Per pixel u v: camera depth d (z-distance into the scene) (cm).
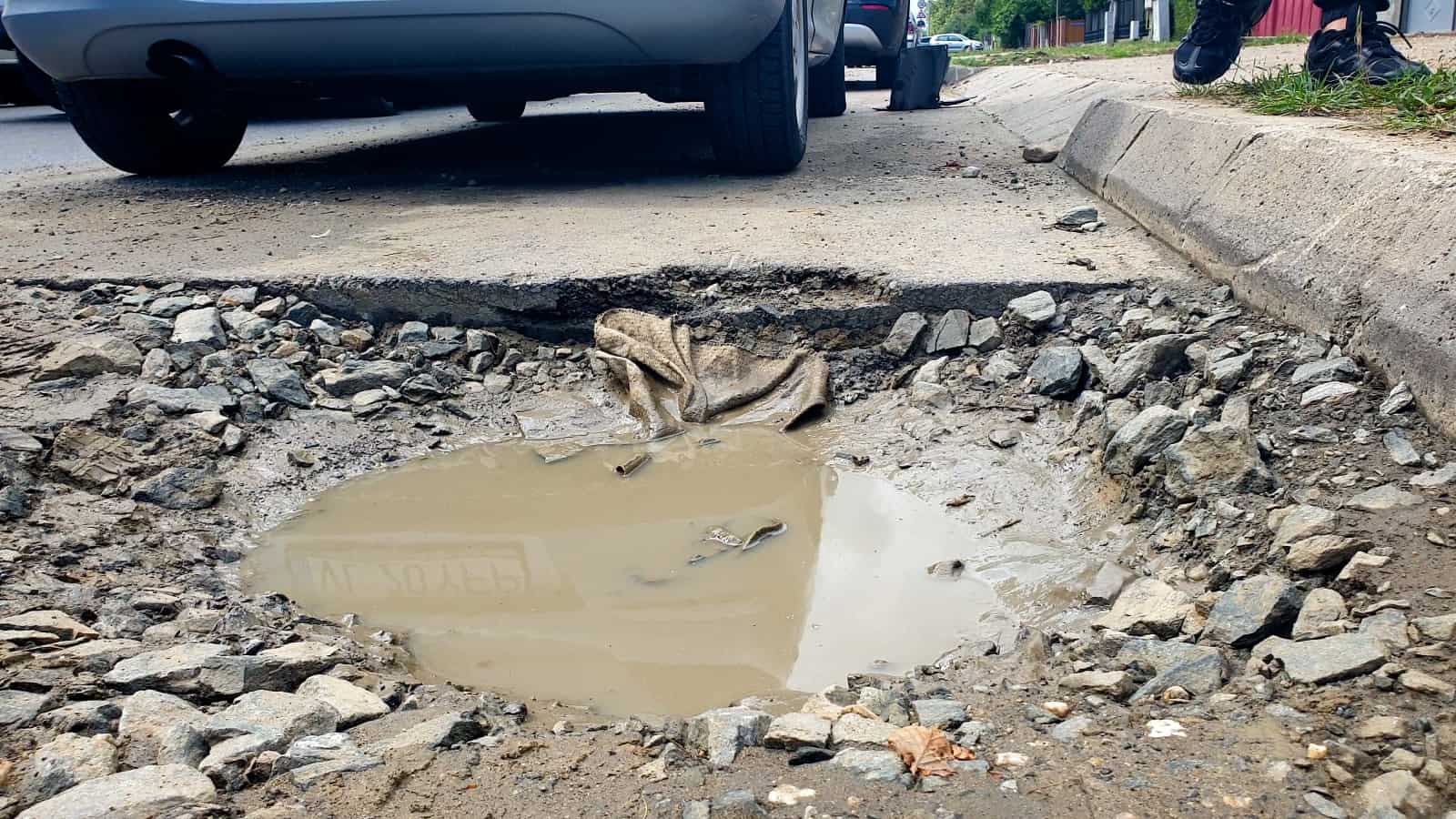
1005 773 147
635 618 216
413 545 248
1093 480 256
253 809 144
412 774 151
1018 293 327
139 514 250
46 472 258
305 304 339
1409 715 149
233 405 296
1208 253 332
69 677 179
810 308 332
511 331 340
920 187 505
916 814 138
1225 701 161
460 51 470
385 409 307
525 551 245
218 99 536
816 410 307
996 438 283
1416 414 229
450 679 195
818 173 557
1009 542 240
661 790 146
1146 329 303
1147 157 423
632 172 568
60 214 466
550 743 162
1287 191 307
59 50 486
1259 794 137
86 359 300
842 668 196
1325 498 213
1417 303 235
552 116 930
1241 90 485
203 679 179
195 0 461
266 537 253
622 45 464
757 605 220
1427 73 427
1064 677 174
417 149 698
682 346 325
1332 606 179
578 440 301
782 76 505
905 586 225
